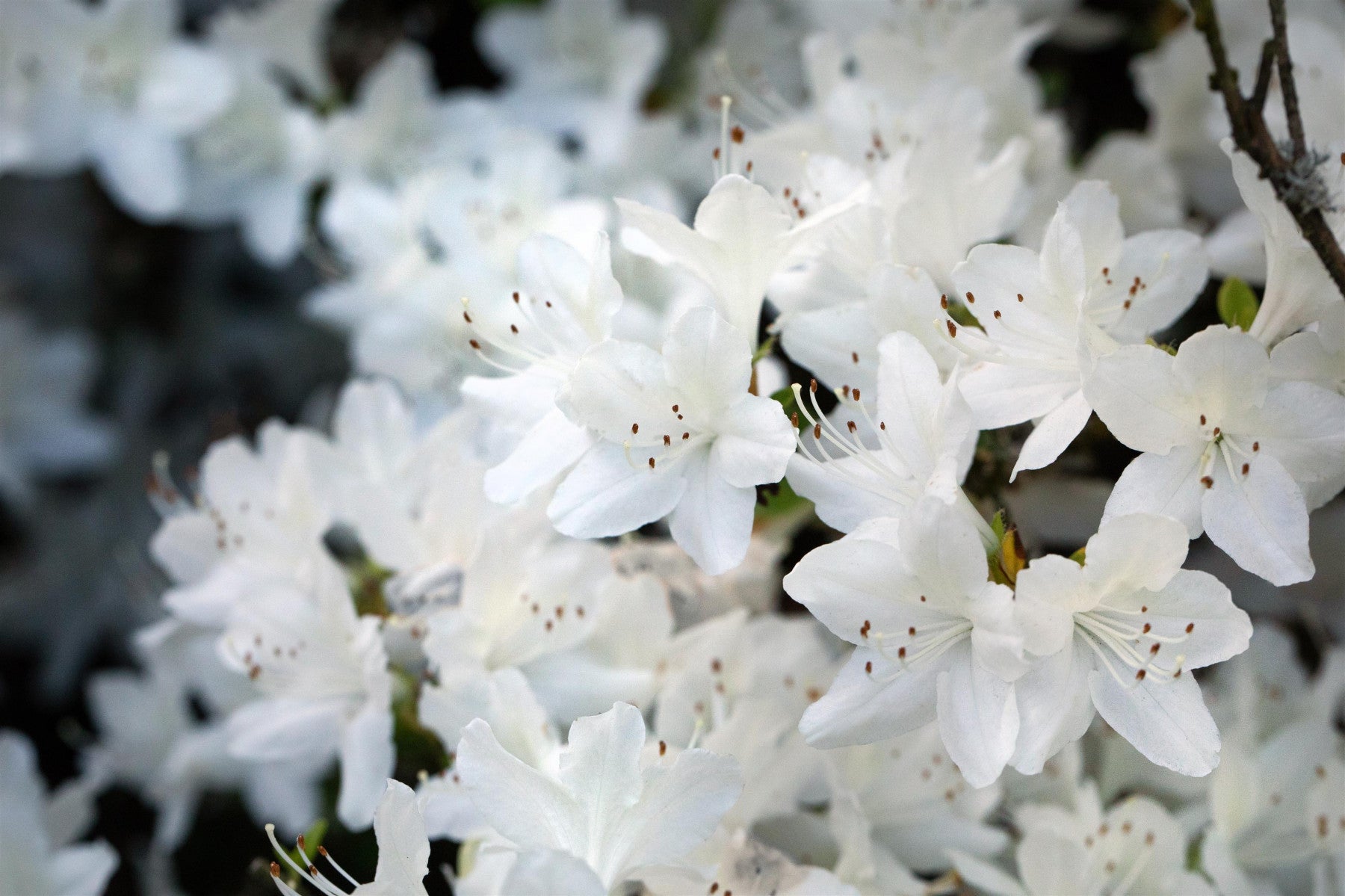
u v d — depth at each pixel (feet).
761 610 2.53
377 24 3.43
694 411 2.15
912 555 2.04
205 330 3.65
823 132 2.61
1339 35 2.68
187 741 2.88
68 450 3.58
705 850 2.26
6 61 3.10
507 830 2.06
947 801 2.39
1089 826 2.35
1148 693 2.05
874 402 2.23
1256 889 2.40
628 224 2.27
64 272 3.68
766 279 2.20
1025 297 2.14
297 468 2.57
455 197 2.81
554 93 3.29
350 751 2.35
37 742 3.46
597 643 2.42
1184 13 2.80
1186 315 2.57
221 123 3.17
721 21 3.35
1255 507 2.06
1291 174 2.10
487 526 2.35
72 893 2.66
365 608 2.49
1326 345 2.09
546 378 2.22
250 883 2.91
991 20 2.72
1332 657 2.55
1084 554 2.09
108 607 3.51
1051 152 2.74
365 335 2.86
